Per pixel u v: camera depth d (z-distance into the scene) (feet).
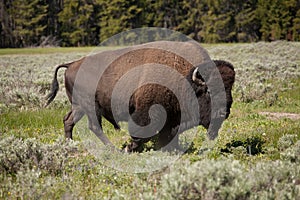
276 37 376.27
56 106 68.80
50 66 150.92
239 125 54.24
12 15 422.82
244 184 24.02
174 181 24.20
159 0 399.24
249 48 207.10
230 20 390.83
